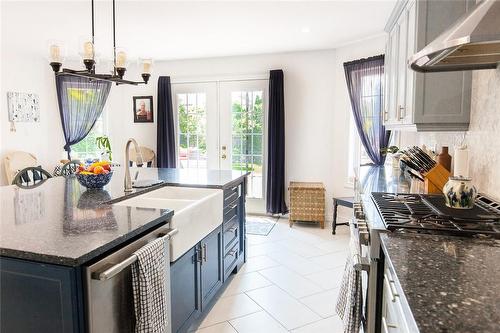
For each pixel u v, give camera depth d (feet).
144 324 4.64
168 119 17.81
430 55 5.14
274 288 9.44
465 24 4.21
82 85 18.01
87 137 18.92
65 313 3.85
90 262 4.03
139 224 4.99
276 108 16.01
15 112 15.23
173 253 6.03
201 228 7.30
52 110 17.38
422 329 2.26
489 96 6.12
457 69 6.03
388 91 10.66
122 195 7.14
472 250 3.86
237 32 12.78
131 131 18.99
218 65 17.25
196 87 17.74
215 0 9.66
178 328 6.45
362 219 5.98
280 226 15.30
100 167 7.80
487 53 5.05
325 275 10.25
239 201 10.48
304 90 16.03
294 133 16.35
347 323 5.36
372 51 13.66
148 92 18.53
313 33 12.94
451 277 3.11
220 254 8.64
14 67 15.19
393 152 11.98
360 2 9.92
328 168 16.02
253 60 16.69
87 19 11.10
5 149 14.87
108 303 4.29
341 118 15.35
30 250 3.93
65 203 6.36
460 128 7.17
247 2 9.85
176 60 17.85
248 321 7.88
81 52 7.89
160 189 8.64
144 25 11.84
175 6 10.07
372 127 13.71
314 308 8.42
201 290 7.45
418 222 4.85
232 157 17.56
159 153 18.01
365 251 5.41
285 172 16.65
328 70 15.60
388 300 4.09
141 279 4.63
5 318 4.11
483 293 2.79
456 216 5.06
